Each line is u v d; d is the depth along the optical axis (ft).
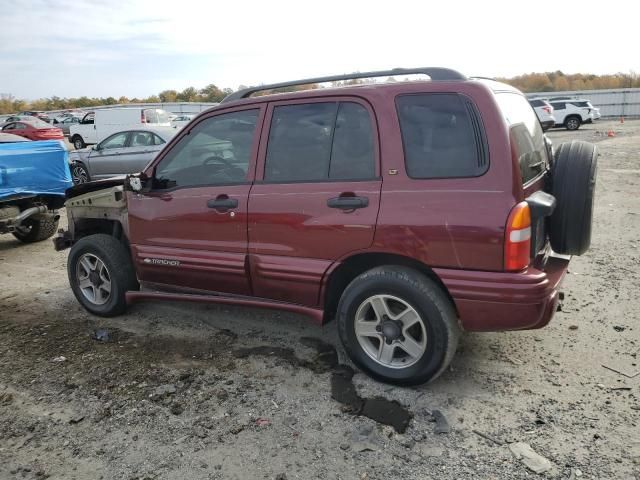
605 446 8.83
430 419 9.73
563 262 11.39
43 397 11.05
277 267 11.60
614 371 11.18
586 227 10.69
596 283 16.42
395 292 10.23
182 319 14.96
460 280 9.62
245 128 12.17
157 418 10.11
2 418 10.34
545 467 8.36
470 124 9.57
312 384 11.12
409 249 9.99
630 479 8.06
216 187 12.42
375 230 10.25
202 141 12.81
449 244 9.61
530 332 13.15
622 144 61.41
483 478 8.21
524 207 9.25
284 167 11.53
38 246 24.94
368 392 10.71
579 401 10.14
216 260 12.47
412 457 8.74
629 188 33.01
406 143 10.10
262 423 9.80
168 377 11.64
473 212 9.38
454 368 11.53
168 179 13.37
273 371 11.74
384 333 10.68
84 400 10.86
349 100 10.80
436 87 9.95
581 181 10.62
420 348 10.36
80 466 8.86
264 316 14.94
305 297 11.58
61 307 16.39
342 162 10.79
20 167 21.91
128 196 13.91
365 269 11.42
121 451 9.19
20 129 78.95
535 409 9.94
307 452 8.96
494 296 9.40
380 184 10.26
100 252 14.65
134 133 40.50
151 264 13.71
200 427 9.77
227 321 14.69
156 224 13.44
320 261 11.09
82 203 15.43
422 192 9.84
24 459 9.10
